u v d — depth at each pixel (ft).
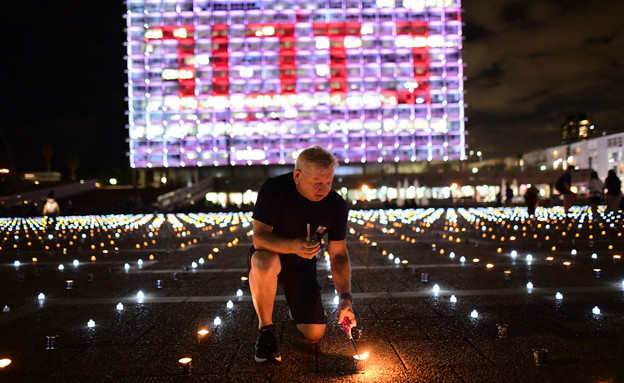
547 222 64.59
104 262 32.78
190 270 28.14
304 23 236.02
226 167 237.04
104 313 17.76
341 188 216.74
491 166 287.28
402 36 237.66
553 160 320.50
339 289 13.35
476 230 54.90
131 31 237.04
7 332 15.38
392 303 18.54
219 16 236.84
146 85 237.04
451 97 239.30
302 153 12.48
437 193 215.92
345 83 238.27
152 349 13.41
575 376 10.90
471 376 11.02
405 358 12.28
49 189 188.55
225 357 12.63
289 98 237.45
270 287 12.38
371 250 36.88
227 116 237.45
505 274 23.15
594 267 26.43
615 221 61.46
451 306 17.83
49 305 19.31
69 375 11.57
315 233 12.35
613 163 262.47
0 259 35.88
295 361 12.23
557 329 14.52
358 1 237.66
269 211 13.00
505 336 13.78
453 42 239.50
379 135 237.86
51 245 46.57
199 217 107.65
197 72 237.25
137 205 163.84
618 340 13.34
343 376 11.16
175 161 237.25
